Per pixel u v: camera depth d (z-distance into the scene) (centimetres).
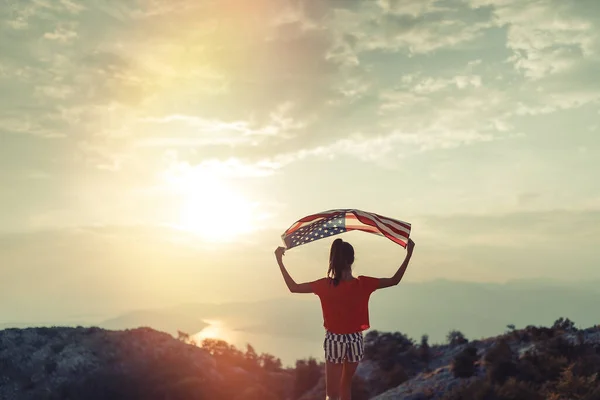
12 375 4872
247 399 4906
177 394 4712
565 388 2492
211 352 6247
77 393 4600
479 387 2738
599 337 2953
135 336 5741
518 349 3153
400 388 3300
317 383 5022
